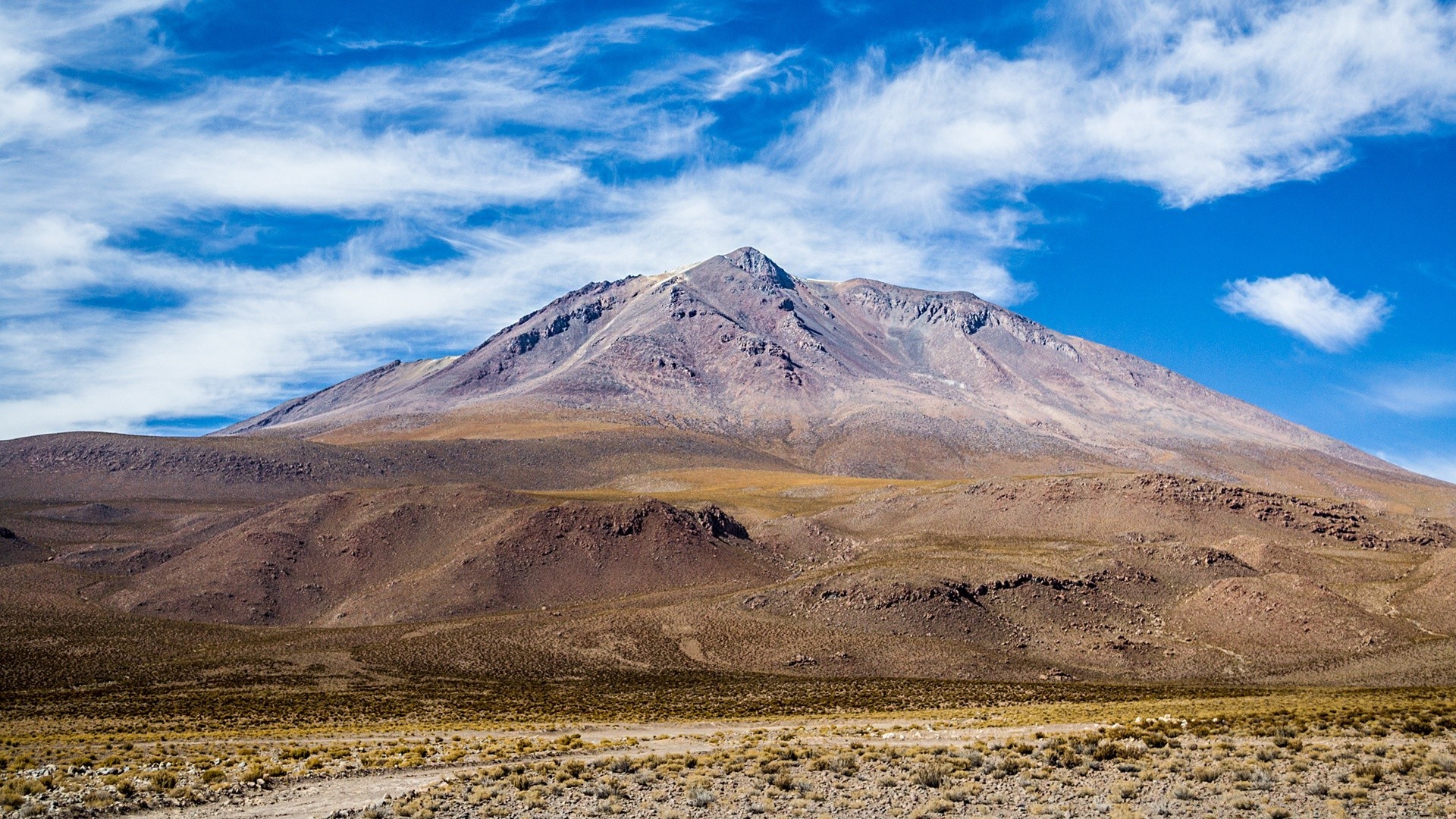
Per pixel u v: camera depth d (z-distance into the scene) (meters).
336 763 45.97
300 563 182.50
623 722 75.44
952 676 117.00
